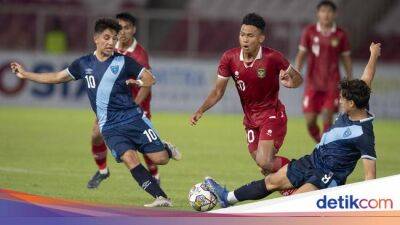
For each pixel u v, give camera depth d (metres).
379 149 49.28
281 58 29.45
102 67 27.72
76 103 72.19
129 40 32.44
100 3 81.50
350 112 25.06
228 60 29.75
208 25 77.62
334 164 25.22
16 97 71.75
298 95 71.81
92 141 31.75
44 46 73.19
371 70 27.42
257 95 30.03
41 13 73.31
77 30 75.69
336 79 44.81
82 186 32.78
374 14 79.69
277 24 74.81
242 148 47.78
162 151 27.83
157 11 80.31
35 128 54.84
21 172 35.94
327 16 44.34
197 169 38.66
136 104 28.16
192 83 72.31
